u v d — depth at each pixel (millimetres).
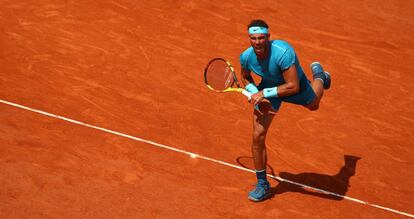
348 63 45156
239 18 50406
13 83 35156
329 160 32125
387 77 43719
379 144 34500
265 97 25312
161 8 49812
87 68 38438
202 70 40438
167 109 34812
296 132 34469
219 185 28516
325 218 27219
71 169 28125
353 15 54844
